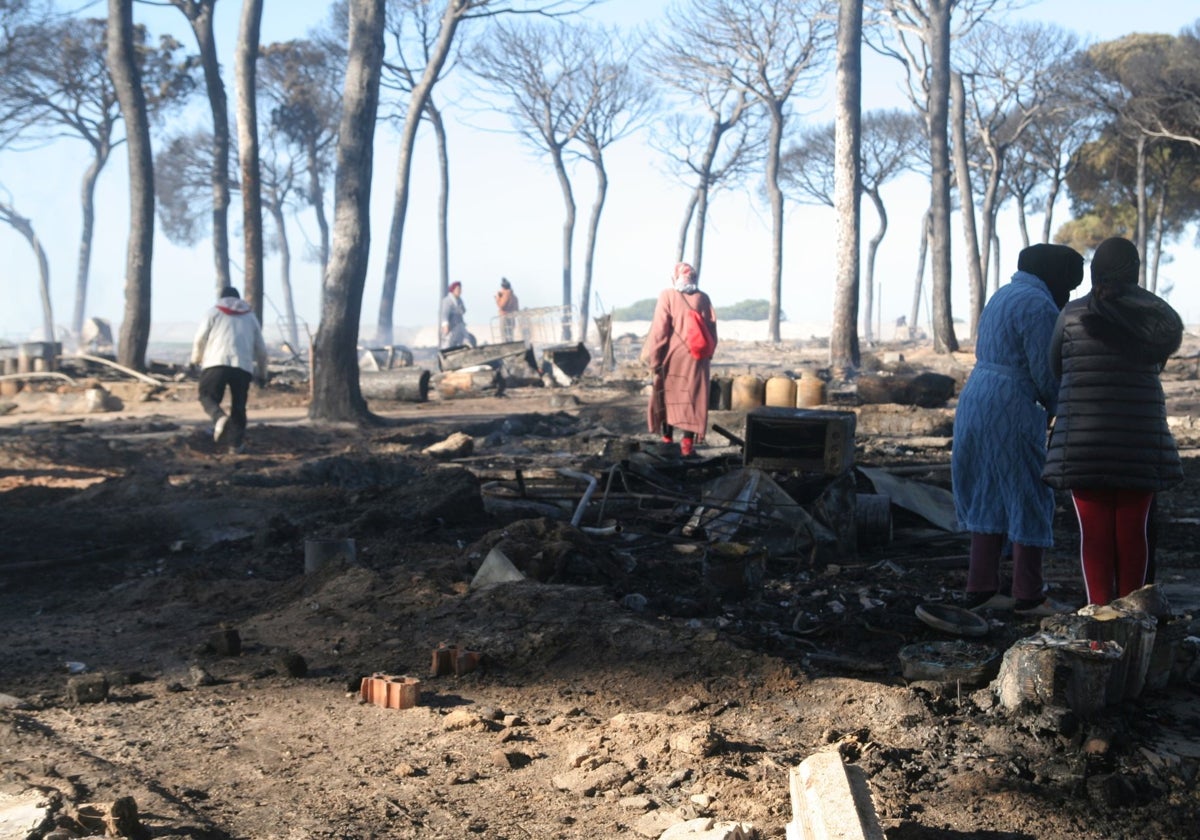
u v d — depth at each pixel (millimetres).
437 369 29688
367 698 4297
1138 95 41156
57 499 9141
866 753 3594
